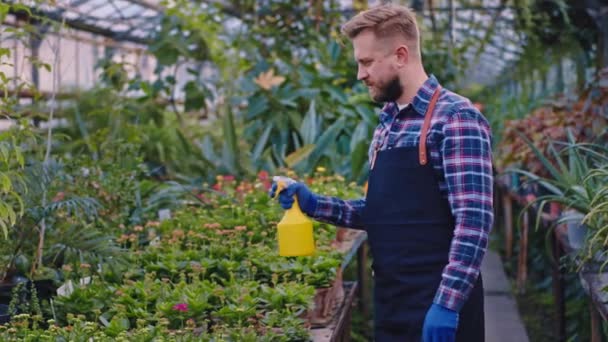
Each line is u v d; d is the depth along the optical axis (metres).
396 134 2.27
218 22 7.52
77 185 4.01
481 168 2.11
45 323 2.79
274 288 2.85
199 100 7.24
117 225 3.89
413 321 2.25
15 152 2.79
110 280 3.05
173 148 6.73
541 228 6.13
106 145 5.03
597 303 3.02
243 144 6.73
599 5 7.00
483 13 8.77
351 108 6.72
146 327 2.39
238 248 3.25
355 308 5.17
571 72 8.43
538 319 5.65
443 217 2.21
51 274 3.10
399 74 2.22
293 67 6.87
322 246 3.35
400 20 2.20
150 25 9.97
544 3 7.50
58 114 7.02
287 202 2.46
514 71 12.32
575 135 4.93
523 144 5.48
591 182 3.69
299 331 2.55
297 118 6.53
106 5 8.43
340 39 3.04
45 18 3.58
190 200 4.63
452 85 9.43
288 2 7.54
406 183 2.23
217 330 2.44
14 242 3.21
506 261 7.50
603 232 3.14
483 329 2.29
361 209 2.51
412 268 2.24
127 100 6.83
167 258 3.16
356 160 5.61
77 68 9.45
